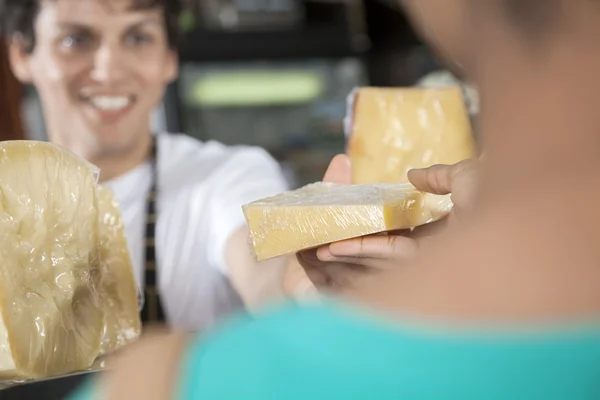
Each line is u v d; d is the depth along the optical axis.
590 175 0.30
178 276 1.38
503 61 0.31
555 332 0.28
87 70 1.41
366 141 1.12
